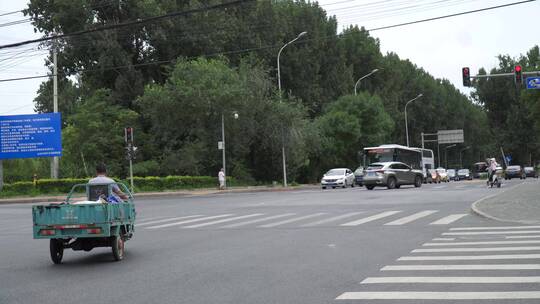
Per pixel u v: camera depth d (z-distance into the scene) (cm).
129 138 3859
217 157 5334
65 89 7556
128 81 5684
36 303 781
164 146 5475
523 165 10581
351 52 9094
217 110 5131
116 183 1284
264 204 2817
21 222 2264
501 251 1084
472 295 735
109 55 5531
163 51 6059
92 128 5253
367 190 4022
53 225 1128
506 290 757
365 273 912
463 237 1319
